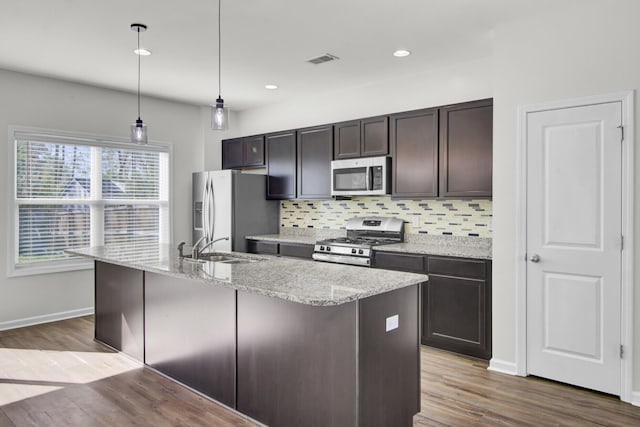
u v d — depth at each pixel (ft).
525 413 8.23
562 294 9.53
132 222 16.75
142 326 10.69
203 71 13.74
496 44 10.35
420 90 14.01
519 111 9.99
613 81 8.82
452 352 11.60
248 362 8.02
